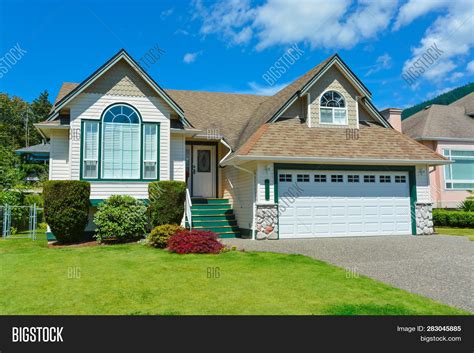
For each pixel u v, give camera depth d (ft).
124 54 43.42
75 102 42.63
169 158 45.47
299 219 45.42
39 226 61.57
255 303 19.22
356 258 31.42
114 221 40.01
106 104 43.62
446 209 68.44
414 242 40.88
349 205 47.29
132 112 44.50
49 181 38.68
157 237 36.27
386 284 22.97
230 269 26.73
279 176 45.37
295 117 51.13
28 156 90.17
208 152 57.98
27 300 19.83
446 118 76.64
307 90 50.29
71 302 19.48
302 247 37.32
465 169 71.82
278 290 21.49
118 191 43.32
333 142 48.47
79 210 39.01
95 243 39.83
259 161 44.52
